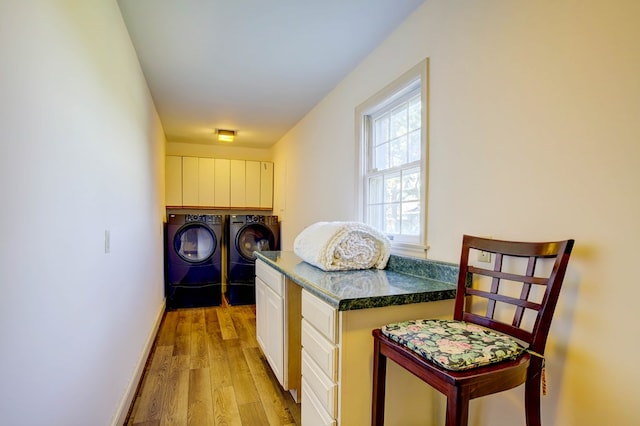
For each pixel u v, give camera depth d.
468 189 1.52
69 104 1.12
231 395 2.12
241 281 4.40
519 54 1.28
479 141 1.46
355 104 2.56
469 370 0.99
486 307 1.44
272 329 2.29
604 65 1.01
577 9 1.08
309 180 3.60
